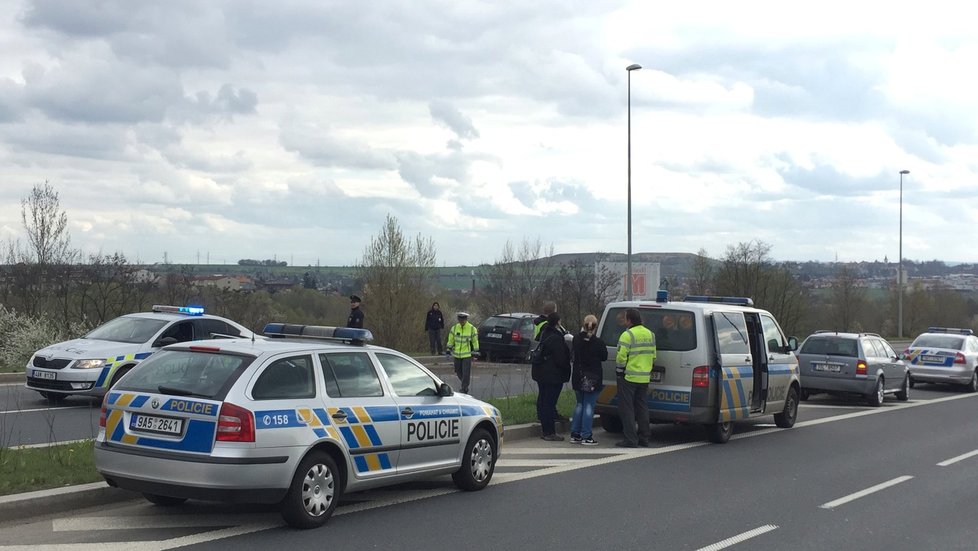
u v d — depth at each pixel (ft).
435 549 23.90
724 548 24.89
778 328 53.01
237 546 23.40
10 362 73.41
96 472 29.01
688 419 43.21
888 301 214.69
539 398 45.19
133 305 92.27
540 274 136.67
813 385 67.77
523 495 31.50
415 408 29.43
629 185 92.32
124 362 49.88
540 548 24.32
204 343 26.68
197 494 23.94
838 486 34.65
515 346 100.22
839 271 193.06
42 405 49.93
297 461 24.97
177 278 98.27
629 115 91.97
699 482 34.76
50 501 26.17
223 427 24.00
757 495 32.53
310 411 25.88
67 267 88.28
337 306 122.93
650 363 43.19
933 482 35.96
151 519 26.02
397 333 106.73
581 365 43.29
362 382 28.25
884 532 27.27
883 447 45.68
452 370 88.74
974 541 26.32
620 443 43.34
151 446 24.53
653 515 28.78
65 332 78.79
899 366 71.51
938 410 65.62
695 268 166.30
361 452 27.17
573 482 34.14
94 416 45.52
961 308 213.87
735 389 45.52
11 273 85.66
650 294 118.21
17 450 31.86
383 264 107.65
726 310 46.29
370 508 28.78
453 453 30.99
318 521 25.72
